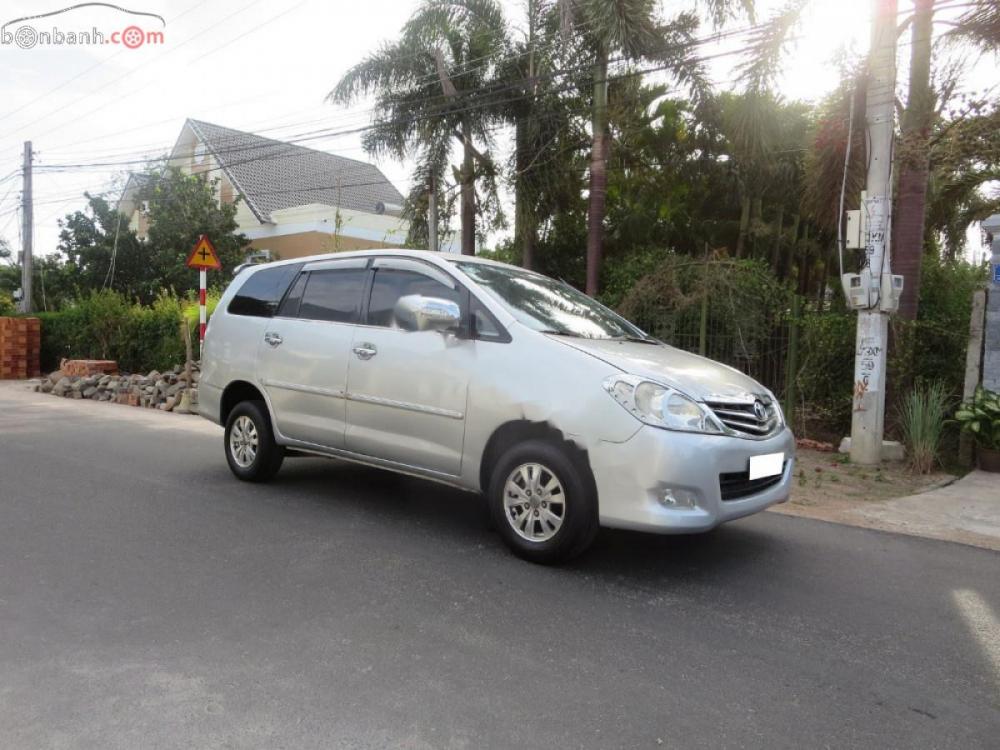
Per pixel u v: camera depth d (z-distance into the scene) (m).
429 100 16.03
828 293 15.12
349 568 4.31
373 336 5.28
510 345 4.57
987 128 9.05
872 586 4.29
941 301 10.71
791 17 10.06
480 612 3.72
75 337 19.30
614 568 4.42
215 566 4.32
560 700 2.89
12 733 2.59
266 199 28.84
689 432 4.01
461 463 4.73
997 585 4.37
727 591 4.12
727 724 2.75
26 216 24.23
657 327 11.23
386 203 32.69
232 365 6.34
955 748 2.64
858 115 8.60
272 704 2.81
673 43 13.22
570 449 4.23
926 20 9.09
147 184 26.52
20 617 3.56
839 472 7.86
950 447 8.67
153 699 2.83
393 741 2.59
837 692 3.02
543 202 15.69
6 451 8.00
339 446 5.49
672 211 18.16
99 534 4.91
